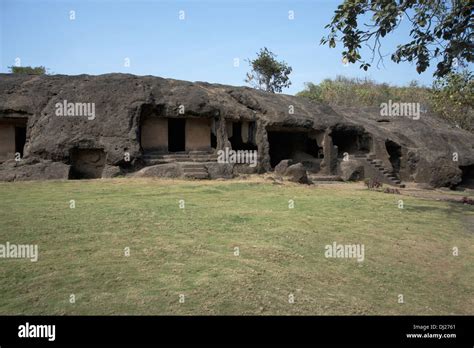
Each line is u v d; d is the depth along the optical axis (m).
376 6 11.52
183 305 5.38
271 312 5.48
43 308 5.16
